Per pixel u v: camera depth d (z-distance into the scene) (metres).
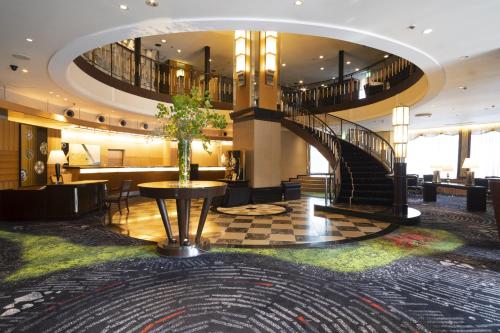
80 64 7.49
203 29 4.42
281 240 4.71
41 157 9.40
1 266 3.55
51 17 4.00
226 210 7.48
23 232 5.24
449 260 3.84
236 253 4.06
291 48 12.87
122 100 10.10
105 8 3.80
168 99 11.79
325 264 3.65
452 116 11.67
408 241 4.73
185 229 4.04
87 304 2.62
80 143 11.47
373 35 4.57
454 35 4.58
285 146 15.52
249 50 8.79
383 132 15.54
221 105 13.27
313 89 14.78
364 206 7.33
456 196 11.80
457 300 2.74
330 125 12.00
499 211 4.70
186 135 4.21
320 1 3.68
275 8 3.84
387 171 8.53
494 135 13.20
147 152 13.96
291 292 2.88
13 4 3.67
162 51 13.38
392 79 11.74
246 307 2.58
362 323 2.34
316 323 2.34
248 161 8.67
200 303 2.64
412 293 2.88
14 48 5.00
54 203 6.34
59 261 3.73
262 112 8.59
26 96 8.41
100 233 5.18
